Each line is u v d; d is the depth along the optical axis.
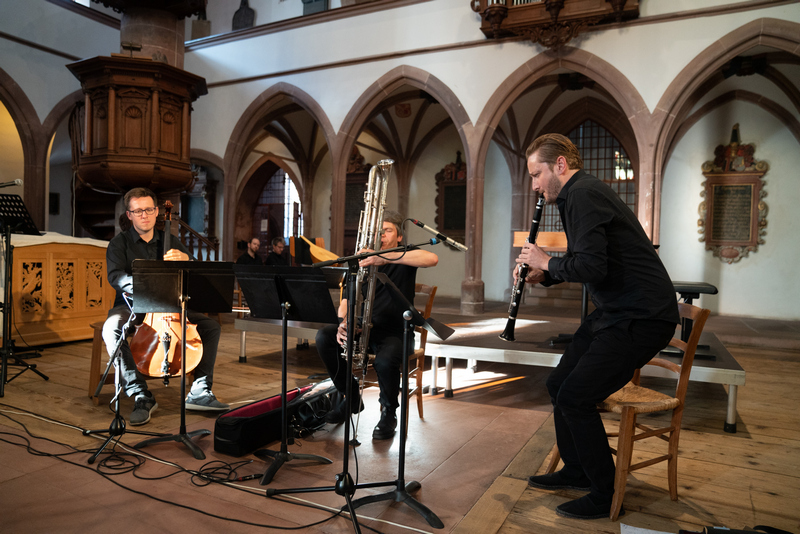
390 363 3.13
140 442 3.00
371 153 13.89
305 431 3.20
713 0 7.37
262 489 2.47
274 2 12.72
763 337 6.97
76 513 2.20
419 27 9.28
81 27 10.79
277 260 9.77
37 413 3.54
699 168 9.73
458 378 4.89
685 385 2.44
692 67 7.49
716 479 2.70
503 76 8.65
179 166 6.62
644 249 2.26
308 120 13.50
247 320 5.32
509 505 2.37
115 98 6.20
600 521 2.24
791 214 9.13
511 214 11.77
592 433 2.27
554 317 8.48
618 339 2.24
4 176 11.15
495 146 11.95
